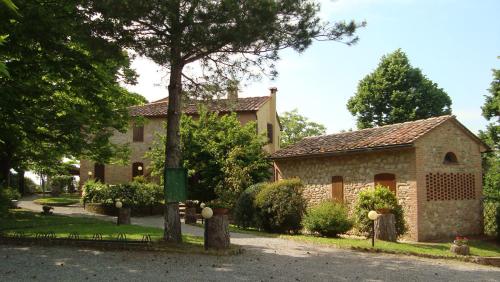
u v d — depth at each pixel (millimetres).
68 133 17328
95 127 18328
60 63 14289
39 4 13078
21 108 15188
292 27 11500
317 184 20875
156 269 9188
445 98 36969
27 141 19078
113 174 34844
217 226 11680
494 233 17906
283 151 22781
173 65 11484
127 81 18516
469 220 17969
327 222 15820
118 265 9508
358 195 17547
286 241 14750
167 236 12086
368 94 38031
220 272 9062
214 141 26906
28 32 12805
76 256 10453
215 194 25844
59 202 30062
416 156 16656
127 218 18234
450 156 18141
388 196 16422
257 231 18109
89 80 15492
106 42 10664
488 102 26844
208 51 11617
